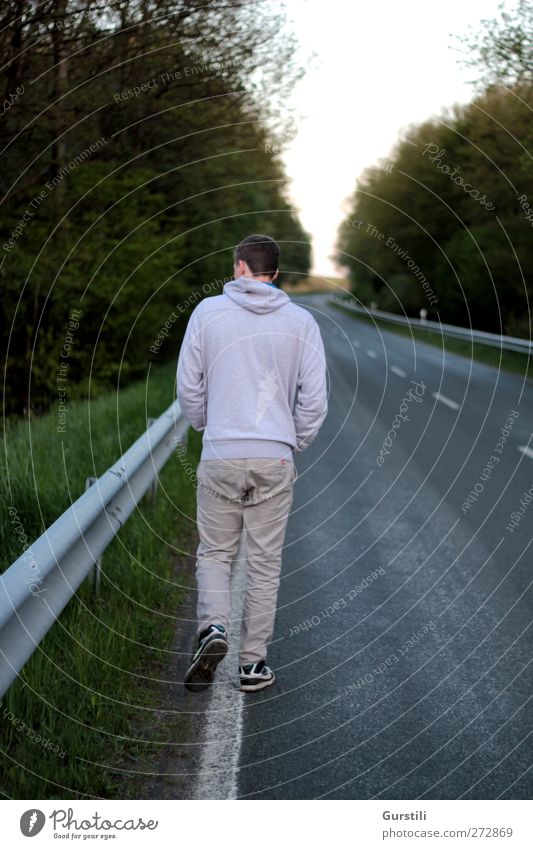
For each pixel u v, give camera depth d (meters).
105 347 13.34
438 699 3.82
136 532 5.59
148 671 4.00
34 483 5.53
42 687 3.42
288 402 3.79
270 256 3.76
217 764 3.25
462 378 19.23
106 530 4.68
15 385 11.63
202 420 3.89
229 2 11.88
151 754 3.30
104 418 9.51
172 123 14.40
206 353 3.73
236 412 3.70
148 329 14.24
